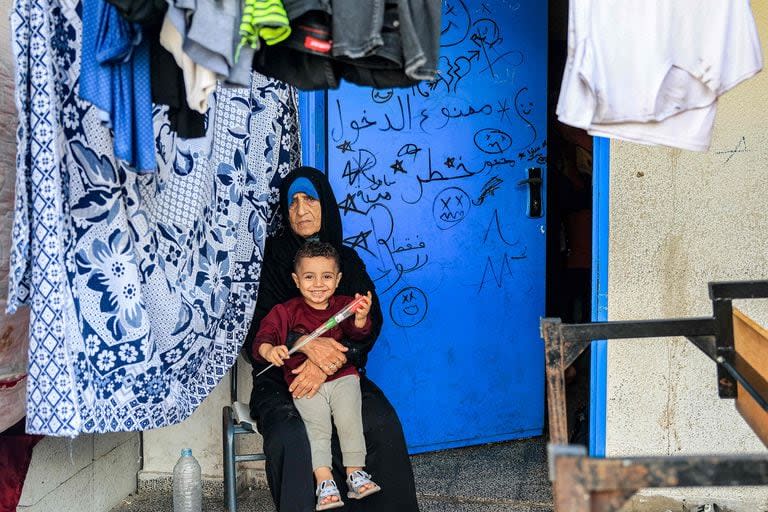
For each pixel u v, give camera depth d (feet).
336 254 10.03
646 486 3.95
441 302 12.55
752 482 3.91
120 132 6.61
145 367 8.20
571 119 7.09
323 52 6.31
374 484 9.07
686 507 10.73
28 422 7.37
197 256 9.23
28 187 7.24
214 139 9.43
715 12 7.16
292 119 11.16
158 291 8.62
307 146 11.59
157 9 5.97
